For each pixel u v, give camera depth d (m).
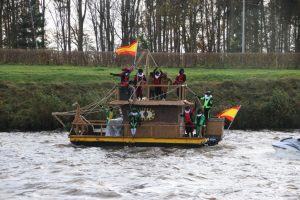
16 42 85.81
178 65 66.62
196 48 83.12
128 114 35.56
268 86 52.94
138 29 85.50
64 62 66.56
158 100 35.25
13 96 48.41
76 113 36.19
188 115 35.59
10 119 45.88
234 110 37.03
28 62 66.12
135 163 28.67
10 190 21.92
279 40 99.94
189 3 80.88
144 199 20.61
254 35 99.50
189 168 27.25
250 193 21.83
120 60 66.19
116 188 22.36
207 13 85.19
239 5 93.56
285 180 24.52
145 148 34.50
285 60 66.94
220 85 52.94
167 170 26.56
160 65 66.31
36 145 35.69
